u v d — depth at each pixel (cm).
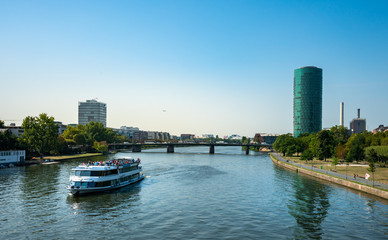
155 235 4531
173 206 6291
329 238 4441
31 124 16075
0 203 6431
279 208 6091
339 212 5781
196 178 10312
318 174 10406
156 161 17325
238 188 8338
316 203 6500
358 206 6216
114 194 7531
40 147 16075
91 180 7544
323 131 15812
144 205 6388
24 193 7438
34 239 4372
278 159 17488
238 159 19575
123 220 5303
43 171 11681
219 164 15600
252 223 5112
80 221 5247
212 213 5734
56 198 6988
